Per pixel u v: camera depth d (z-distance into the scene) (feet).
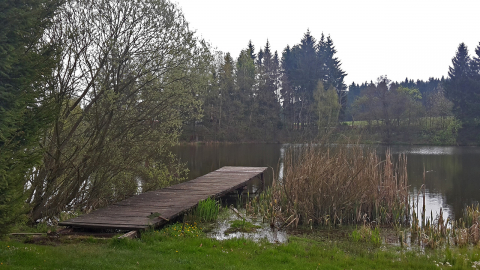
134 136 38.88
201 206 35.19
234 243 25.71
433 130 160.35
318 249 25.53
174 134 41.42
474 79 164.55
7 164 20.35
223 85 151.64
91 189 38.32
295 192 36.86
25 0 20.59
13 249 20.75
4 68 18.81
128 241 24.34
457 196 50.39
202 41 38.50
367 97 170.09
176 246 24.17
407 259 23.94
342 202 36.14
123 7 34.30
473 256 24.35
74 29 32.63
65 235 26.50
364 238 29.76
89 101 34.99
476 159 95.45
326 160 38.27
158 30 35.63
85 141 36.24
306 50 190.39
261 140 165.37
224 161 91.30
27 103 21.70
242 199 49.60
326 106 156.56
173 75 37.11
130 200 36.99
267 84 177.68
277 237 30.25
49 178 33.68
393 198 38.99
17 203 21.43
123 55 35.06
